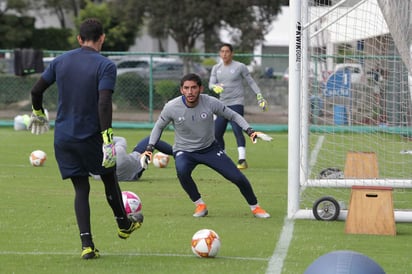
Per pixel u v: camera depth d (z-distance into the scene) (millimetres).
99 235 21609
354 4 33312
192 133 24281
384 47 34719
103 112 17797
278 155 44500
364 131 44062
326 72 43031
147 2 76312
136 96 62719
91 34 18578
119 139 33312
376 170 32469
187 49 79062
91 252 18578
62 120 18359
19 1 93375
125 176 32688
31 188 30750
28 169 36938
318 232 22391
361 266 13133
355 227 22266
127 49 96125
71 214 25016
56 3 96375
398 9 24766
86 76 18125
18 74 59375
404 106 39938
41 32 97750
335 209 24125
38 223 23391
